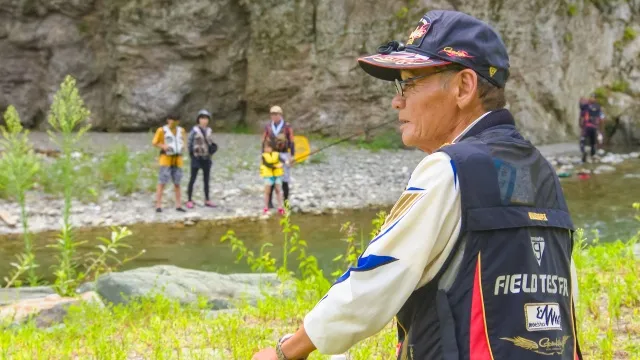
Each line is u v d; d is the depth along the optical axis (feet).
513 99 80.38
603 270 22.29
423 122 7.06
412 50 7.02
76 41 81.66
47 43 81.00
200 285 21.91
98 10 81.41
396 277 6.16
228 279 23.21
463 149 6.42
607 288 19.13
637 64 90.58
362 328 6.29
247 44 83.51
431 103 6.98
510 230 6.26
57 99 31.40
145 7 80.23
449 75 6.91
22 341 15.85
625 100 88.69
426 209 6.21
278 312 18.26
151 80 81.82
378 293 6.19
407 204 6.32
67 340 15.37
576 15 85.56
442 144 7.11
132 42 80.69
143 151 67.72
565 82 85.10
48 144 70.18
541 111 82.99
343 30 78.79
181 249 38.78
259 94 82.64
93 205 49.67
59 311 19.04
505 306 6.15
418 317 6.41
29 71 81.61
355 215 48.39
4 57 80.84
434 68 6.93
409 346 6.46
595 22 88.17
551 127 83.66
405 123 7.30
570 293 6.70
